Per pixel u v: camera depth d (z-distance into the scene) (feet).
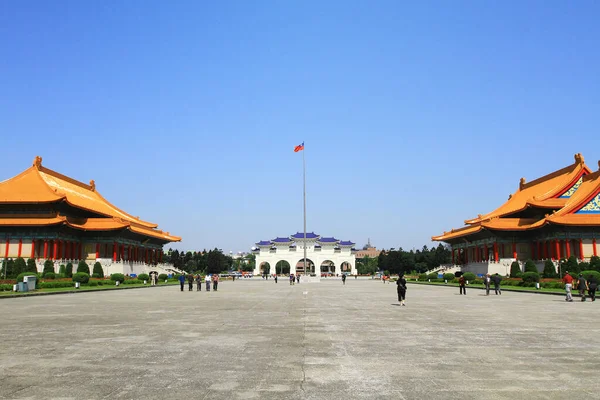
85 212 270.87
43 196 242.99
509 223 249.34
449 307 96.78
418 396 29.30
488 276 144.66
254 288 207.31
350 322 69.05
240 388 31.22
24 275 156.66
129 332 57.77
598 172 234.17
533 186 301.84
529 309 90.99
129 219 310.65
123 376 34.58
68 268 217.77
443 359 40.86
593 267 186.60
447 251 514.68
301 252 477.36
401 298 102.99
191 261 565.53
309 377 34.30
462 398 28.91
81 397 29.09
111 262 253.85
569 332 57.72
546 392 30.25
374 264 602.85
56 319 72.38
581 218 222.69
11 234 238.48
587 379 33.73
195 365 38.42
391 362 39.60
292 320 71.77
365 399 28.68
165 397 29.14
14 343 49.21
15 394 29.68
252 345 48.11
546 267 195.83
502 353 43.68
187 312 85.25
